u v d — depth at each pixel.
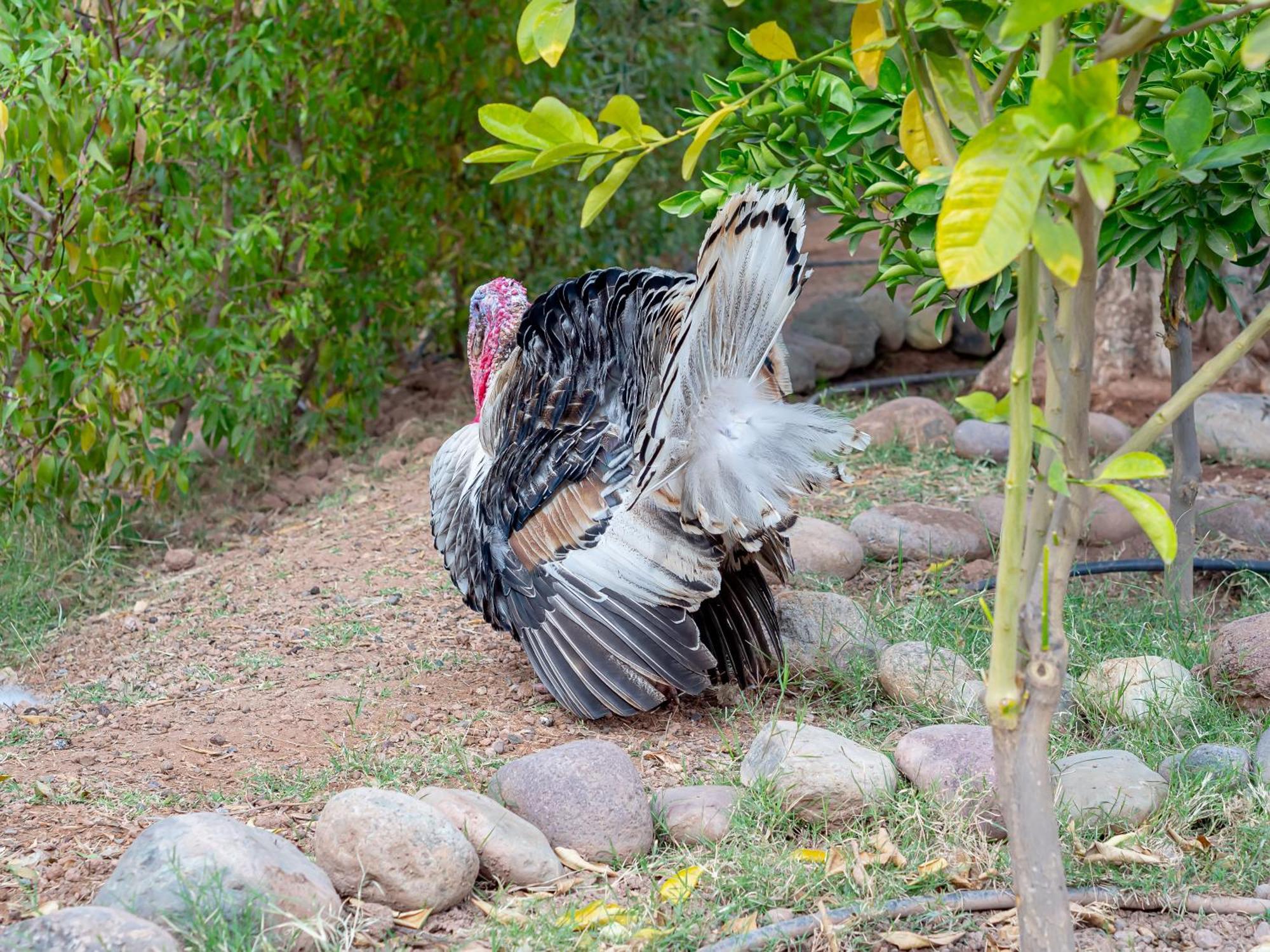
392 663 4.68
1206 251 4.21
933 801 3.38
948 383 8.47
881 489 6.29
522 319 4.21
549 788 3.30
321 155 7.48
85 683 4.76
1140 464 2.13
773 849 3.24
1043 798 2.37
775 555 4.20
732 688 4.34
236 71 6.61
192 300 7.10
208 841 2.84
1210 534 5.61
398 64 8.10
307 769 3.81
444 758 3.82
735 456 3.71
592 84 9.09
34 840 3.33
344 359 7.92
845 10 15.34
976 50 2.57
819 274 10.59
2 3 5.54
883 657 4.27
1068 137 1.76
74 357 6.14
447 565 4.45
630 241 9.91
